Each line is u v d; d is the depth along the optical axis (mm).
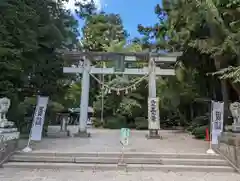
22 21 9523
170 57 12891
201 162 6910
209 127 12133
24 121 12664
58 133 12844
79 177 5848
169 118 22266
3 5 8742
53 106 13164
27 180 5547
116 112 21469
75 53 12867
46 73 13219
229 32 9938
